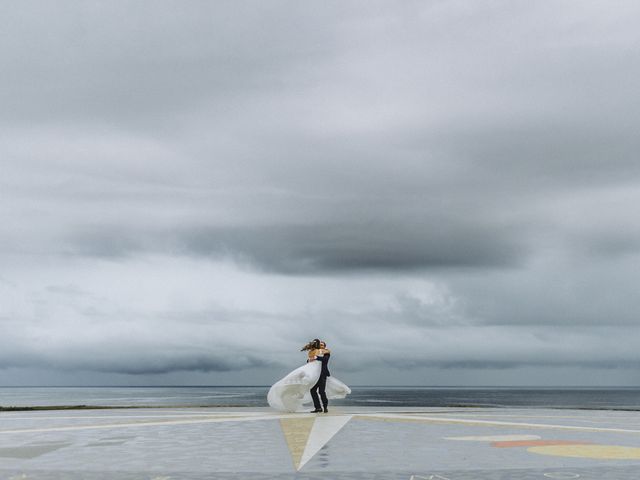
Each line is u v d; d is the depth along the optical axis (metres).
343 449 11.18
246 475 8.37
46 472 8.65
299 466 9.20
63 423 17.25
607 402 155.12
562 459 9.87
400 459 9.90
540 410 26.91
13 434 13.96
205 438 13.05
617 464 9.32
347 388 23.58
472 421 18.14
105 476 8.29
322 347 22.52
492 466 9.15
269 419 18.80
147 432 14.41
